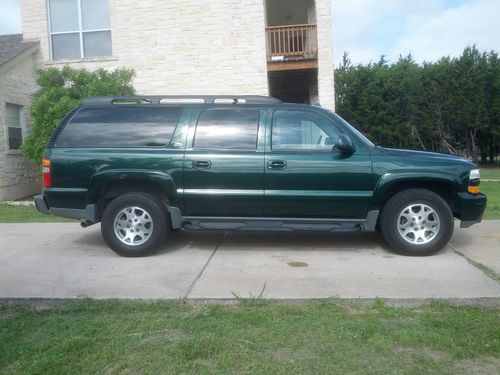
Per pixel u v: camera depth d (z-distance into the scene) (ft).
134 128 20.94
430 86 85.61
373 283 16.76
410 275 17.66
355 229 20.31
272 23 67.56
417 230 20.31
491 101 83.66
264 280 17.25
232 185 20.25
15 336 12.84
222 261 19.90
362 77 89.20
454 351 11.87
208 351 11.91
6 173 43.09
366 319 13.78
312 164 19.95
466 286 16.30
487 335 12.64
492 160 90.17
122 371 11.05
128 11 48.57
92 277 17.89
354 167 19.89
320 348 12.09
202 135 20.68
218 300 15.24
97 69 45.06
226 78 48.49
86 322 13.74
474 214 20.25
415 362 11.39
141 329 13.23
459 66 83.71
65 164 20.58
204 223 20.89
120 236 20.83
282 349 12.06
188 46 48.52
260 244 22.82
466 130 86.58
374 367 11.16
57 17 49.57
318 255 20.74
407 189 20.48
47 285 16.98
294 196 20.03
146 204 20.56
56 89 38.88
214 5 47.98
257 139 20.48
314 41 49.98
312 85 57.47
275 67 48.57
